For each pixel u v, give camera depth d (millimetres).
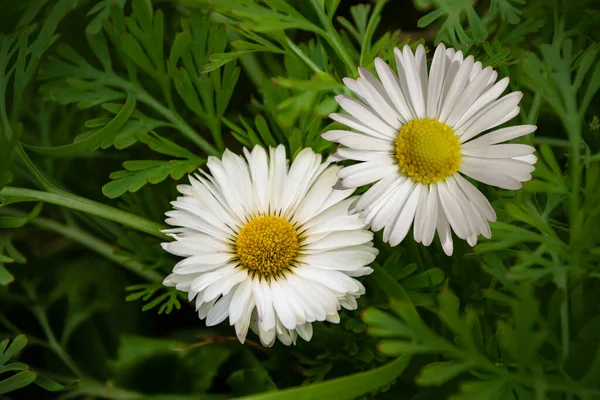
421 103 149
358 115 147
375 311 137
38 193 162
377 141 148
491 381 137
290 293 149
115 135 167
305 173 154
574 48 170
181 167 166
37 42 166
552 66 153
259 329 148
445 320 135
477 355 137
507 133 148
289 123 151
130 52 169
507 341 131
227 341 168
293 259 152
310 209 154
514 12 168
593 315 148
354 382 142
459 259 161
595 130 167
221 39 169
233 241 152
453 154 148
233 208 153
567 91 153
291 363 167
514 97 148
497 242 147
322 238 152
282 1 158
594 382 137
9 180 154
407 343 136
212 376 169
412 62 148
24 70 165
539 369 136
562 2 170
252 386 162
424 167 147
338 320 148
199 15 169
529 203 156
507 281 146
